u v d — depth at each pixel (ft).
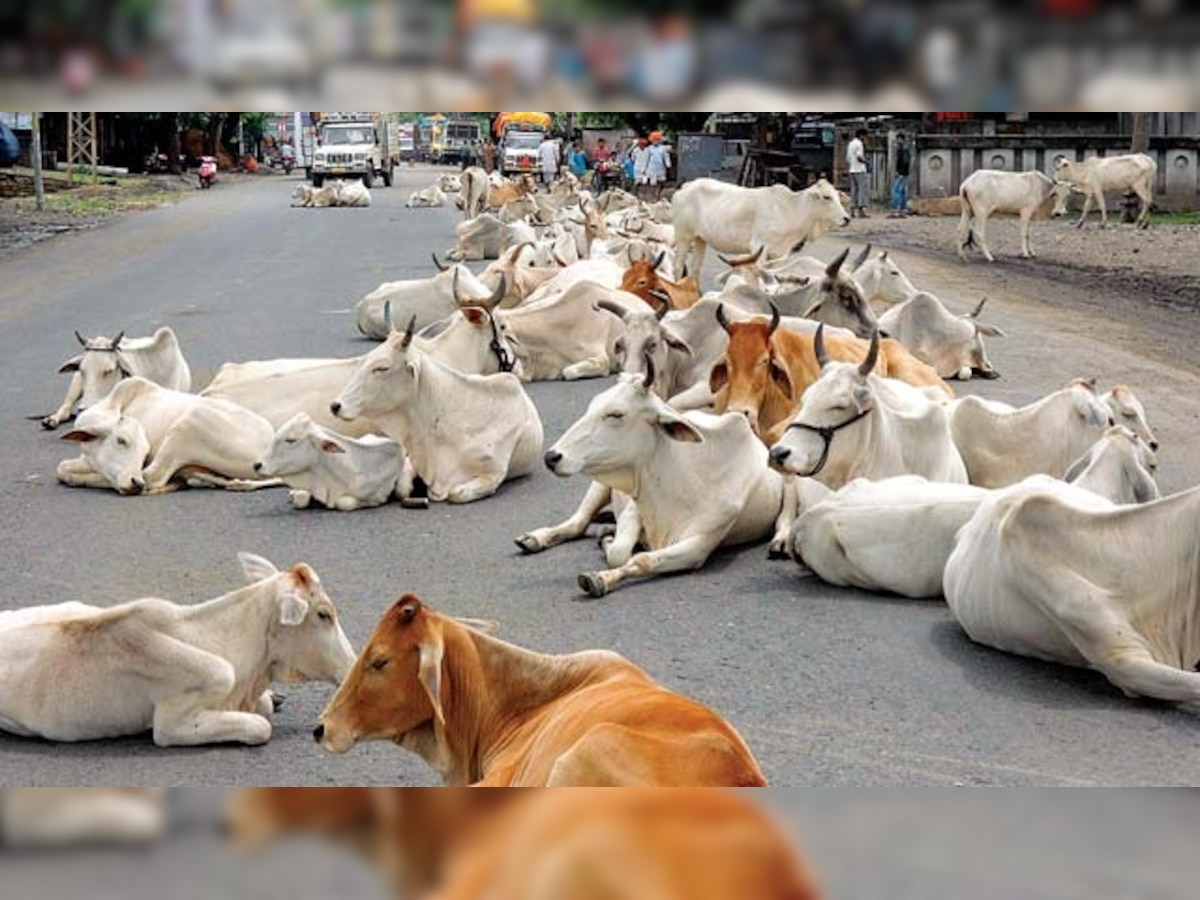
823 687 23.26
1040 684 23.39
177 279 80.48
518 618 26.53
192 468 36.27
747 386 33.96
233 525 33.06
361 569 29.66
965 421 33.19
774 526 30.89
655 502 29.17
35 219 123.65
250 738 21.36
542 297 55.57
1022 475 33.12
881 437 30.01
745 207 68.39
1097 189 110.52
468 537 31.99
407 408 34.96
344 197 147.43
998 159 126.82
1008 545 23.39
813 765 20.24
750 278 52.19
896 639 25.38
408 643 16.98
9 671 21.68
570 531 31.35
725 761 13.93
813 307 45.91
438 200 147.95
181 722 21.31
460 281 56.49
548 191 124.67
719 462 29.53
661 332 41.60
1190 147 124.88
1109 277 79.77
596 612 26.84
